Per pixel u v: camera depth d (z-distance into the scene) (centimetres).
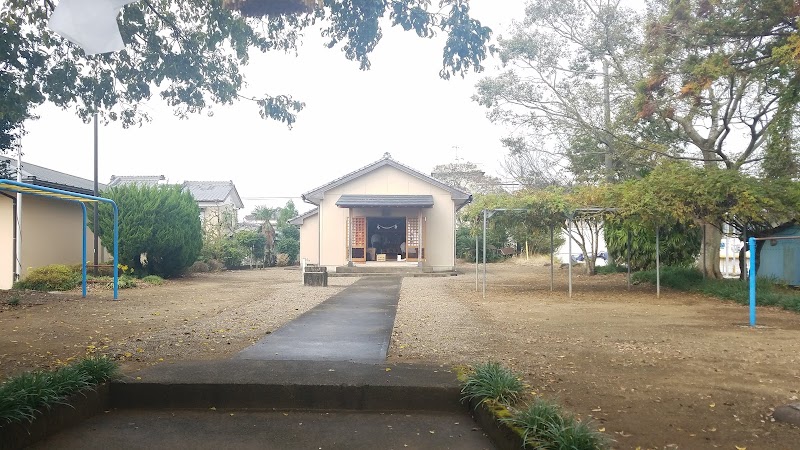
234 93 759
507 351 662
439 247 2436
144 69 716
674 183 1312
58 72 675
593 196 1378
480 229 1573
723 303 1224
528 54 1950
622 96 1845
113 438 397
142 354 619
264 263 3186
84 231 1292
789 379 534
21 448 372
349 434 409
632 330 836
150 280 1716
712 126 1616
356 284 1759
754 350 679
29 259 1655
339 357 593
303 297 1311
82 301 1198
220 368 527
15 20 616
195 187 3669
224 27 698
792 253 1448
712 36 1229
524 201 1387
